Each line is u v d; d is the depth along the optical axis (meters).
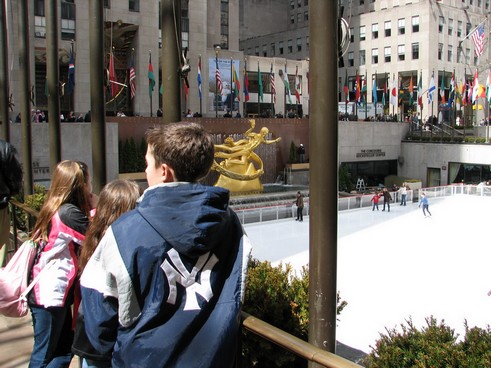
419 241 23.16
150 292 2.02
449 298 14.49
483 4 72.19
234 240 2.25
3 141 4.73
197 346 1.98
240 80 47.50
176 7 5.19
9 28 32.59
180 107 5.30
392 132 46.81
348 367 2.16
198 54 43.94
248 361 4.41
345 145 43.81
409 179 44.97
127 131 32.97
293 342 2.40
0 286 3.55
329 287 3.59
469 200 36.66
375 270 17.86
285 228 26.14
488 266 18.30
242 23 81.50
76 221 3.54
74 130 29.84
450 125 52.81
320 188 3.52
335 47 3.44
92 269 2.17
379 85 66.44
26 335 5.32
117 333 2.20
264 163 39.09
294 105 52.28
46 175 28.50
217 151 34.34
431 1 60.62
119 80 42.31
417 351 4.46
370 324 12.27
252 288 4.71
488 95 44.34
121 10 39.44
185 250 2.02
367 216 30.50
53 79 9.12
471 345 4.27
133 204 2.95
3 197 4.75
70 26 36.78
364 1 73.62
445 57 62.75
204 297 2.04
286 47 76.38
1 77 11.65
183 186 2.11
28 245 3.64
